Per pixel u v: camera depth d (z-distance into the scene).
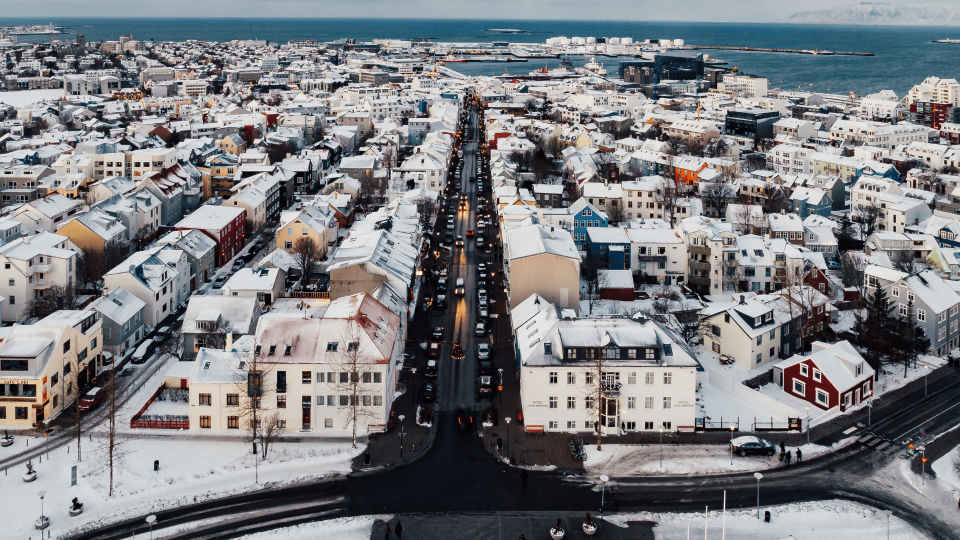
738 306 114.00
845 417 95.81
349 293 121.94
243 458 84.62
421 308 132.88
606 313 130.00
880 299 112.75
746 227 170.50
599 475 81.75
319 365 89.69
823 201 199.62
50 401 93.62
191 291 143.25
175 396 99.06
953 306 117.81
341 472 82.19
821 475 82.12
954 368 111.06
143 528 72.50
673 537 71.38
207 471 81.88
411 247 142.88
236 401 90.38
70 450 86.38
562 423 91.38
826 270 152.25
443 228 191.88
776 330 113.25
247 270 129.75
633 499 77.50
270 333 92.56
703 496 78.06
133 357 111.88
